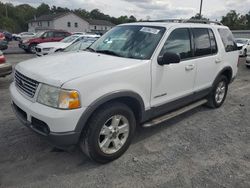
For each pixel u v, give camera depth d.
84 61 3.39
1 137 3.89
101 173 3.10
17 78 3.48
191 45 4.34
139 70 3.35
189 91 4.41
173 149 3.74
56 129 2.76
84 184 2.89
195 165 3.34
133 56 3.64
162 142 3.95
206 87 4.93
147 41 3.78
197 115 5.23
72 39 13.37
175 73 3.93
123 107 3.26
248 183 3.01
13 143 3.71
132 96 3.29
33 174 3.03
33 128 2.97
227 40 5.50
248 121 4.98
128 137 3.46
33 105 2.94
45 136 2.86
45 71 3.04
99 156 3.17
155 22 4.29
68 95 2.73
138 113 3.58
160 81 3.70
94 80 2.89
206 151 3.72
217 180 3.04
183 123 4.77
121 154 3.45
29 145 3.67
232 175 3.15
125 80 3.20
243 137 4.24
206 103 5.57
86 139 3.04
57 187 2.82
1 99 5.79
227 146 3.90
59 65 3.23
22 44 18.33
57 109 2.76
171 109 4.17
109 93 3.01
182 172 3.18
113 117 3.20
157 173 3.14
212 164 3.38
